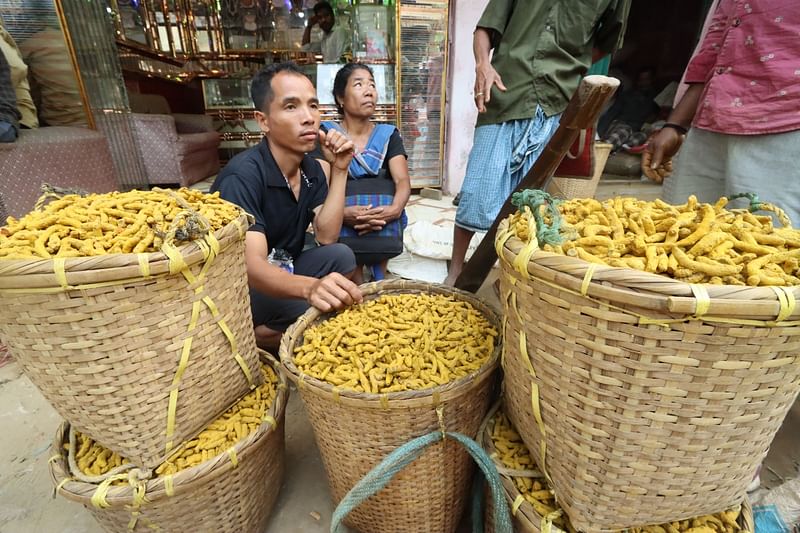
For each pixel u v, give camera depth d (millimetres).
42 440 1575
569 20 1931
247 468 1111
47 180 2635
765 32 1263
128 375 890
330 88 4621
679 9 4762
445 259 2682
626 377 678
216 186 1552
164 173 4516
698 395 657
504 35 2064
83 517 1312
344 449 1101
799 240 736
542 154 1354
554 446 862
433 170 5168
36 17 3225
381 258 2361
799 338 610
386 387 1067
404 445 959
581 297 668
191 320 959
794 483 1127
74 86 3463
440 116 4910
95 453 1095
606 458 771
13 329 833
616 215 867
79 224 905
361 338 1209
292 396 1809
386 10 4539
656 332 620
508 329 919
